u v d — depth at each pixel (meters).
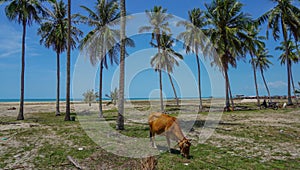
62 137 9.11
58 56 22.47
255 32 30.25
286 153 6.45
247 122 13.48
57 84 22.28
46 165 5.61
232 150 6.82
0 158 6.18
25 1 17.39
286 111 21.03
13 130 11.16
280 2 24.94
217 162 5.67
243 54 25.09
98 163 5.69
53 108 35.97
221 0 23.80
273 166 5.34
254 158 5.99
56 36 21.33
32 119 17.72
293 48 35.12
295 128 10.93
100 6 18.38
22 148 7.27
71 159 5.89
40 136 9.39
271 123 12.89
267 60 36.78
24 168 5.38
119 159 6.00
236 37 23.38
